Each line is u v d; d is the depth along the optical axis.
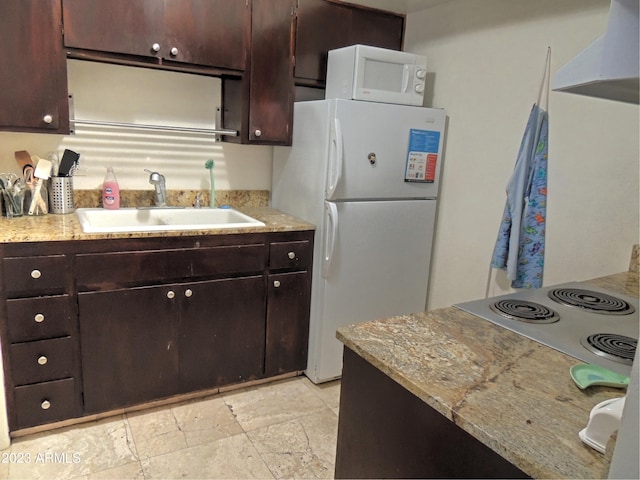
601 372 0.99
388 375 1.02
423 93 2.63
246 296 2.39
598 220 2.03
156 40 2.18
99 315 2.06
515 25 2.30
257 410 2.36
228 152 2.83
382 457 1.11
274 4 2.46
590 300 1.52
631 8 0.67
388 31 2.93
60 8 1.99
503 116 2.40
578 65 0.82
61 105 2.08
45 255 1.90
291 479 1.90
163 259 2.14
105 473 1.88
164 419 2.25
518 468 0.76
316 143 2.45
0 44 1.91
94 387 2.12
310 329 2.62
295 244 2.47
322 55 2.69
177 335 2.26
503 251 2.30
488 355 1.09
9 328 1.90
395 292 2.72
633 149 1.88
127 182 2.59
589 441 0.77
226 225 2.30
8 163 2.29
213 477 1.89
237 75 2.47
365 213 2.49
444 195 2.80
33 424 2.04
